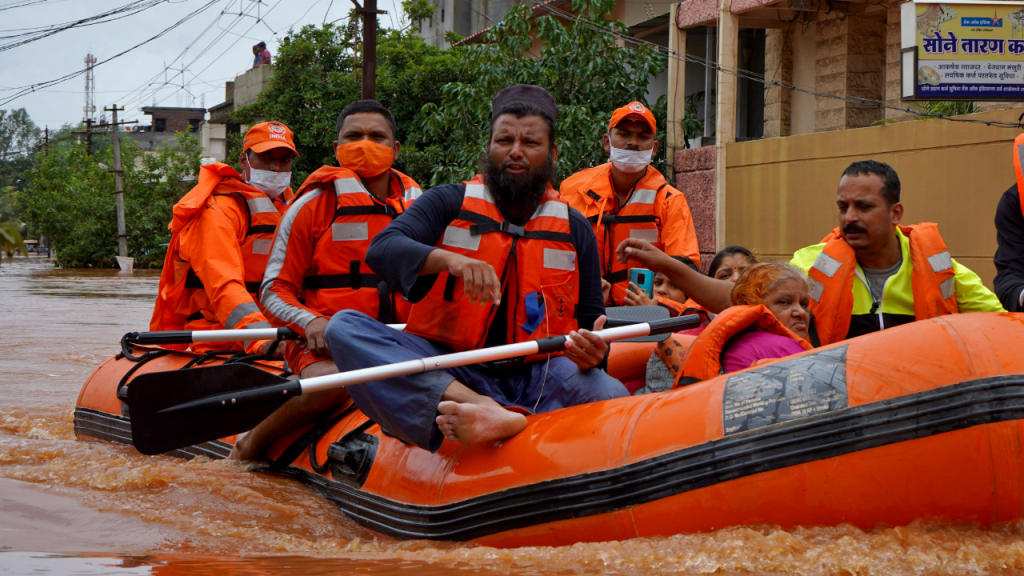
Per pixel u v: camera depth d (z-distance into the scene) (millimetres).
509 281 3562
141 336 4328
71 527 3246
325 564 2748
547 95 3613
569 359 3582
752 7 12617
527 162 3500
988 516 2516
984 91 9648
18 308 16000
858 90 13094
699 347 3193
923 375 2533
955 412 2479
